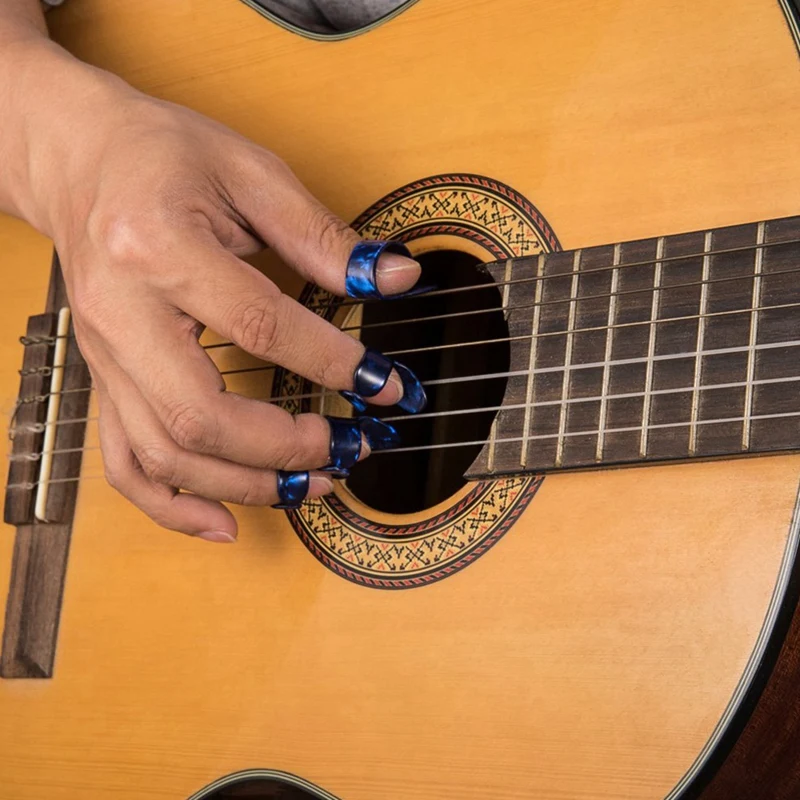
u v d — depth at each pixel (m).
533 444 0.73
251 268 0.73
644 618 0.71
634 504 0.72
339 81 0.82
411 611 0.75
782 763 0.71
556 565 0.73
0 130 0.80
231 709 0.77
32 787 0.80
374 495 0.85
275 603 0.77
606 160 0.75
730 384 0.71
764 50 0.73
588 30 0.77
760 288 0.71
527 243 0.76
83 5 0.87
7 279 0.87
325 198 0.81
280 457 0.74
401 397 0.74
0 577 0.83
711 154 0.73
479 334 0.87
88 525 0.82
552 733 0.72
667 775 0.70
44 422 0.84
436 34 0.80
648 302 0.73
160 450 0.74
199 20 0.85
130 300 0.73
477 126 0.78
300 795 0.76
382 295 0.75
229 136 0.77
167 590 0.80
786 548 0.70
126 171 0.74
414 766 0.74
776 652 0.69
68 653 0.81
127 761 0.79
